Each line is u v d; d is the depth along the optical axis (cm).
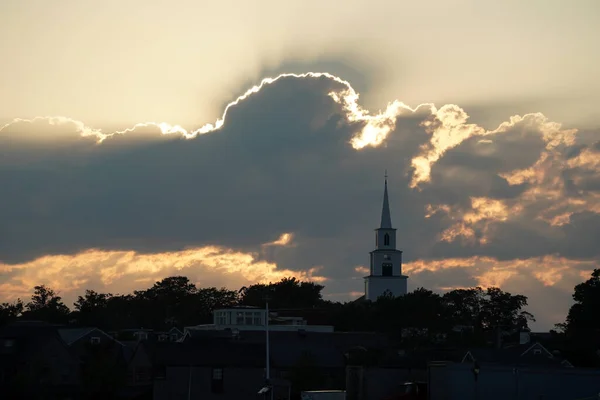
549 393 11562
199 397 18688
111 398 19725
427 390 13300
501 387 11831
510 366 12569
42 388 19812
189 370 18788
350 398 15462
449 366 12150
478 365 11988
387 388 15225
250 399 18862
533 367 12325
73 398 19775
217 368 18925
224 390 18812
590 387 11388
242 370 19012
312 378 19038
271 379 17350
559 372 11562
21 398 19462
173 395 18650
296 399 18388
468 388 11988
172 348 19550
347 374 15662
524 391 11694
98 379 19650
